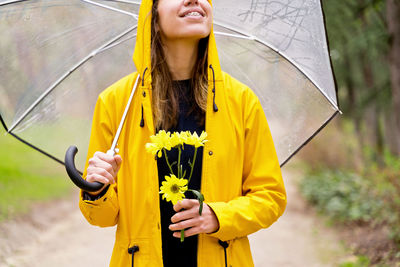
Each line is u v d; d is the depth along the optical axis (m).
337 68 13.05
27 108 2.61
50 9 2.51
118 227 2.08
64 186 11.46
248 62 2.62
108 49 2.61
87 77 2.62
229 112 2.09
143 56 2.09
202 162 2.04
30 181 10.84
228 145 2.05
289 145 2.62
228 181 2.05
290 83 2.57
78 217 9.16
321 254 7.01
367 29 9.52
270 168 2.12
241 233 1.96
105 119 2.14
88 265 6.42
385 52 9.77
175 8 2.04
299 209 10.46
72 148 1.85
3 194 9.20
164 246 2.04
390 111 12.92
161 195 2.05
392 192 7.60
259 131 2.15
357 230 7.98
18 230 7.57
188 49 2.13
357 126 14.76
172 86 2.15
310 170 14.34
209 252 1.99
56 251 6.99
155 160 2.00
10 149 13.60
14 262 6.33
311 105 2.56
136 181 2.02
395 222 7.08
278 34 2.51
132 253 1.99
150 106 2.04
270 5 2.45
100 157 1.88
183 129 2.11
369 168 10.53
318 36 2.39
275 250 7.33
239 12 2.51
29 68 2.57
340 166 13.86
